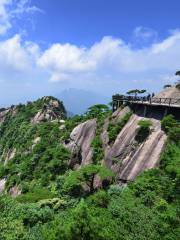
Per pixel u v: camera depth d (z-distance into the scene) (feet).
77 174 151.02
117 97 217.77
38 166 249.34
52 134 299.17
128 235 93.15
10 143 444.96
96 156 185.88
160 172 123.54
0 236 110.93
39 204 133.28
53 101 529.04
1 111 638.94
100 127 208.74
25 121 493.36
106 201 114.11
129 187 122.42
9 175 295.28
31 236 107.45
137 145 153.17
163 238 92.02
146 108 169.68
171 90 192.85
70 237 80.02
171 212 99.96
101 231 82.74
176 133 135.54
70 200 141.69
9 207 134.31
